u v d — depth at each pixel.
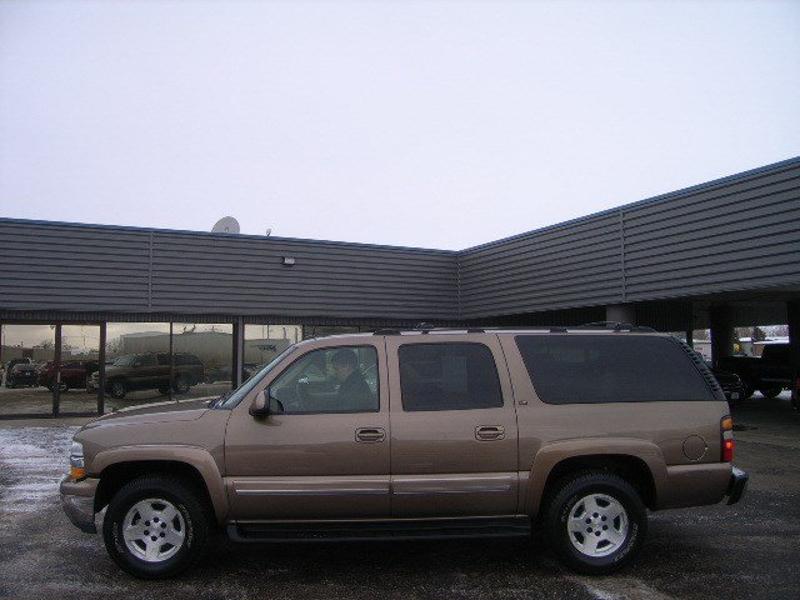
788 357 19.58
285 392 5.07
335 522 4.89
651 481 5.05
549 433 4.93
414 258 19.89
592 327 5.43
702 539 5.83
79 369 16.06
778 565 5.14
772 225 11.36
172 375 16.94
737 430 13.33
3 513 6.82
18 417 15.45
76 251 15.88
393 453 4.84
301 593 4.62
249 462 4.83
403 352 5.14
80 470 4.99
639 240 13.94
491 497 4.86
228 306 17.38
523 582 4.82
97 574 5.00
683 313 21.16
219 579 4.90
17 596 4.55
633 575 4.94
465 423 4.90
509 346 5.18
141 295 16.42
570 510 4.93
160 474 5.00
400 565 5.22
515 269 17.86
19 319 15.59
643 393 5.14
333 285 18.75
